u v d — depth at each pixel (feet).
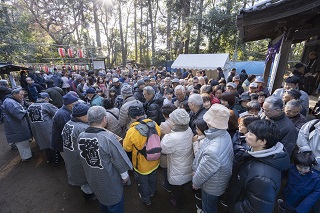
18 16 54.08
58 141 9.48
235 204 4.94
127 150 7.21
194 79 18.39
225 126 5.32
